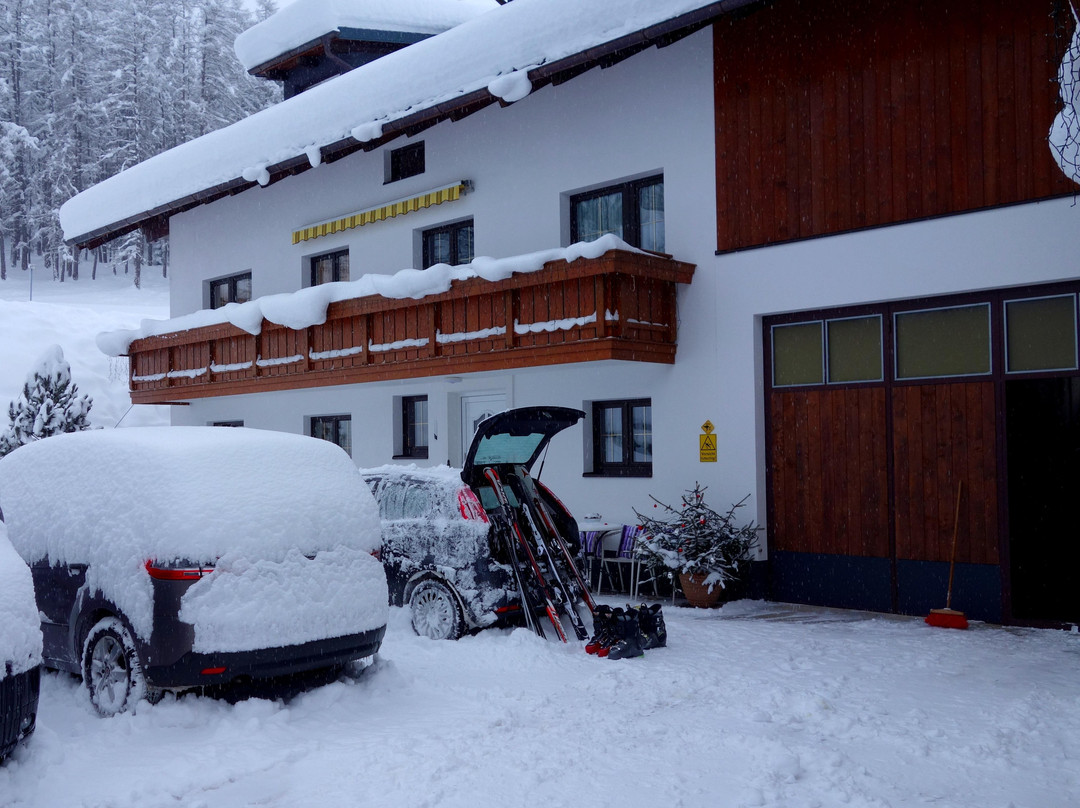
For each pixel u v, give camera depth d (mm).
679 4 10516
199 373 16500
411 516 8703
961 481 9516
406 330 13039
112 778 4883
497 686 6730
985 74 9305
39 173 66188
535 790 4633
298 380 14664
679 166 11695
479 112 14062
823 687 6629
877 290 9969
